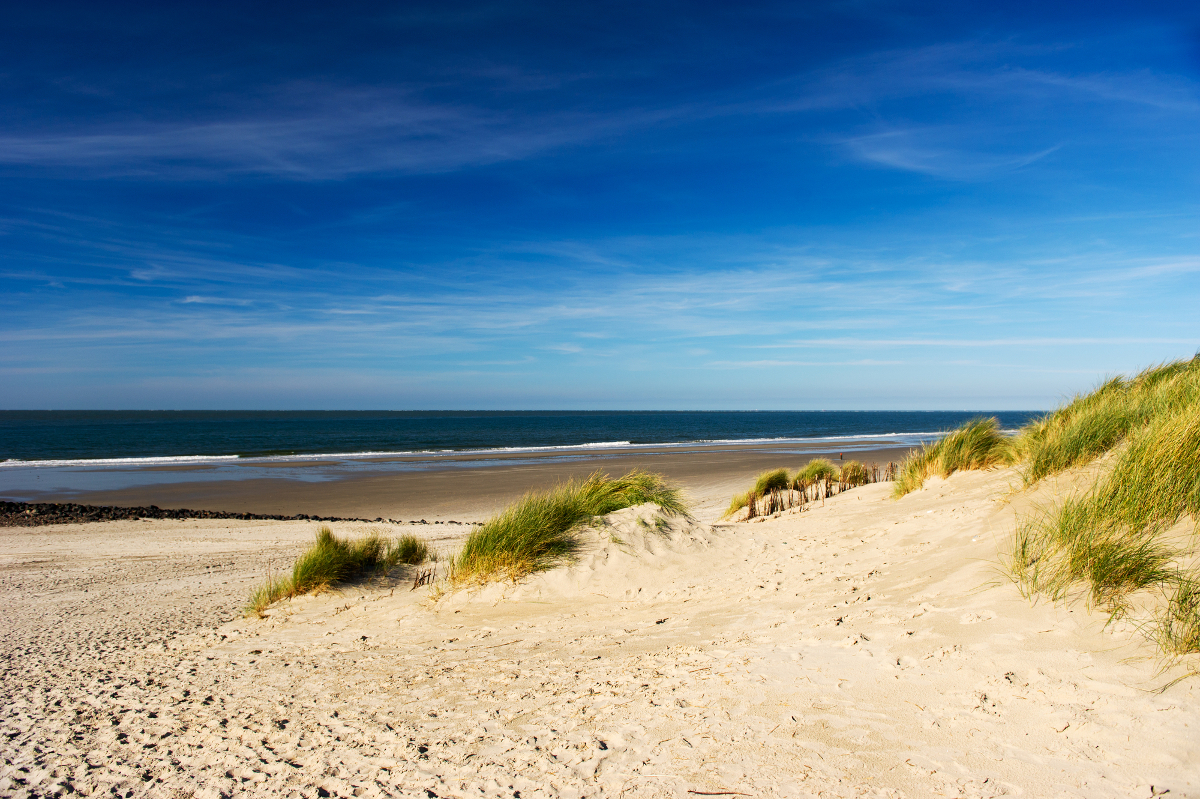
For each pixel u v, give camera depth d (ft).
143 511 62.54
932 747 8.34
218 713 13.62
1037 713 8.55
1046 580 11.89
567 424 368.48
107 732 13.14
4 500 72.59
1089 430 20.59
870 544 20.97
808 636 13.08
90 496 79.36
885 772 7.95
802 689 10.59
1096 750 7.64
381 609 22.98
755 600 17.24
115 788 10.36
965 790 7.36
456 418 554.87
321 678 15.48
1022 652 10.02
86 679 17.74
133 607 28.22
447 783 9.11
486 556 23.27
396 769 9.76
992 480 24.73
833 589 16.49
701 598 18.79
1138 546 11.39
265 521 58.54
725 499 63.41
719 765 8.63
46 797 10.21
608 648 14.83
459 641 17.70
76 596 31.07
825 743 8.82
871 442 182.91
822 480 48.08
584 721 10.64
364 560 29.86
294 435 230.89
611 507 26.50
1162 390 21.77
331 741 11.23
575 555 22.98
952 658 10.46
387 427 311.47
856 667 11.04
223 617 25.49
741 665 12.05
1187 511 12.32
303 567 27.37
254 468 111.04
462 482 88.69
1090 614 10.42
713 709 10.36
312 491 82.07
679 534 24.52
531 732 10.50
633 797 8.13
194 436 219.00
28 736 13.19
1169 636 9.11
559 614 19.31
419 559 31.58
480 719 11.37
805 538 25.02
